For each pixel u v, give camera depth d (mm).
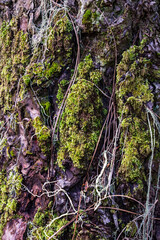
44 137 646
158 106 652
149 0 649
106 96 665
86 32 662
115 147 639
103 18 650
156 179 645
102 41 658
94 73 659
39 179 660
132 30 662
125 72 646
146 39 653
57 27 658
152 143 626
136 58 649
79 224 630
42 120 665
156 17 658
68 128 645
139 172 620
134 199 616
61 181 643
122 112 638
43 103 670
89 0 651
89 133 640
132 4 650
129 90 643
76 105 639
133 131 629
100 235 620
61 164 639
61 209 644
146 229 626
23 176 670
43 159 652
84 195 636
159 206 648
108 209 631
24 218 667
